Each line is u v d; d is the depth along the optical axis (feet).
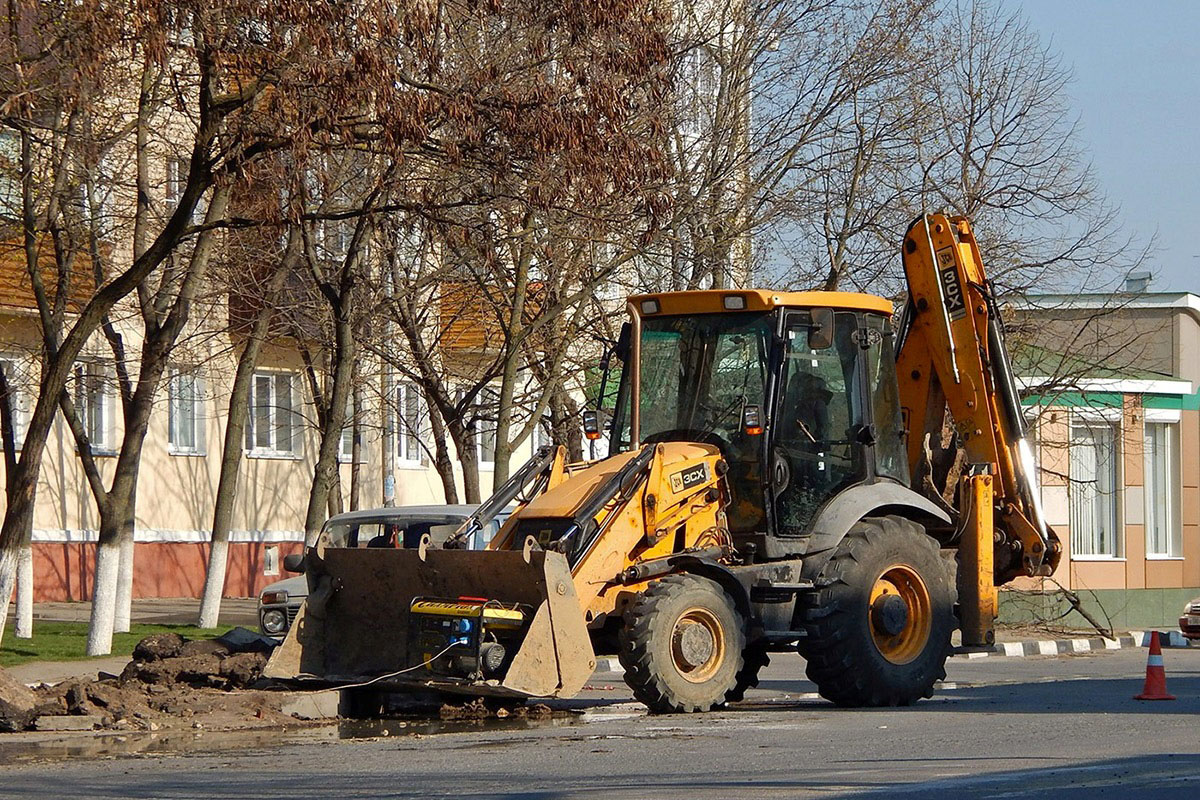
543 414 175.22
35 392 158.71
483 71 99.19
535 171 99.86
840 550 81.05
